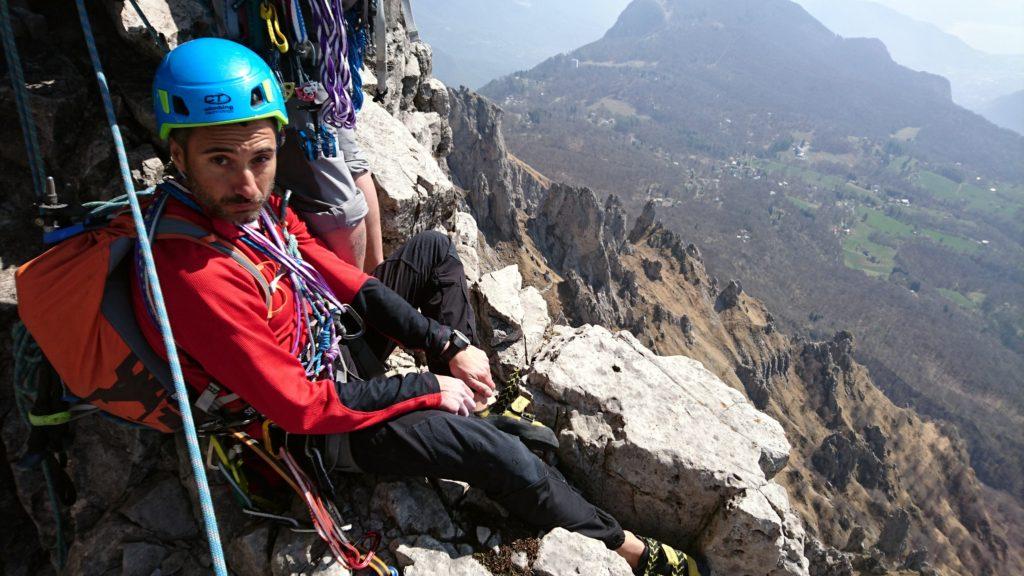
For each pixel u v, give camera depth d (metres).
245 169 2.48
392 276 3.98
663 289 188.62
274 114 2.49
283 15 3.21
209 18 4.59
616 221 190.38
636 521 4.30
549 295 141.38
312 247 3.42
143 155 4.39
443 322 4.03
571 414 4.38
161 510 3.69
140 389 2.83
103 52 4.49
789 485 128.75
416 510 3.55
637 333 159.75
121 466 3.82
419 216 5.80
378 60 4.18
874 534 132.50
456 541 3.52
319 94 3.43
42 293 2.55
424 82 9.63
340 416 2.93
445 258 4.12
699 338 174.25
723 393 4.95
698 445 4.20
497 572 3.43
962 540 152.62
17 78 3.12
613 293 163.38
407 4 6.49
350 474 3.73
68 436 3.26
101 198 4.23
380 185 5.30
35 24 4.32
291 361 2.77
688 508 4.12
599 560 3.45
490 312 5.27
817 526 122.62
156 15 4.41
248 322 2.63
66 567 3.63
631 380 4.64
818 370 188.38
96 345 2.66
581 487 4.38
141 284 2.58
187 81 2.31
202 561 3.62
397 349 5.09
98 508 3.88
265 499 3.49
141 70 4.56
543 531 3.64
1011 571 155.00
